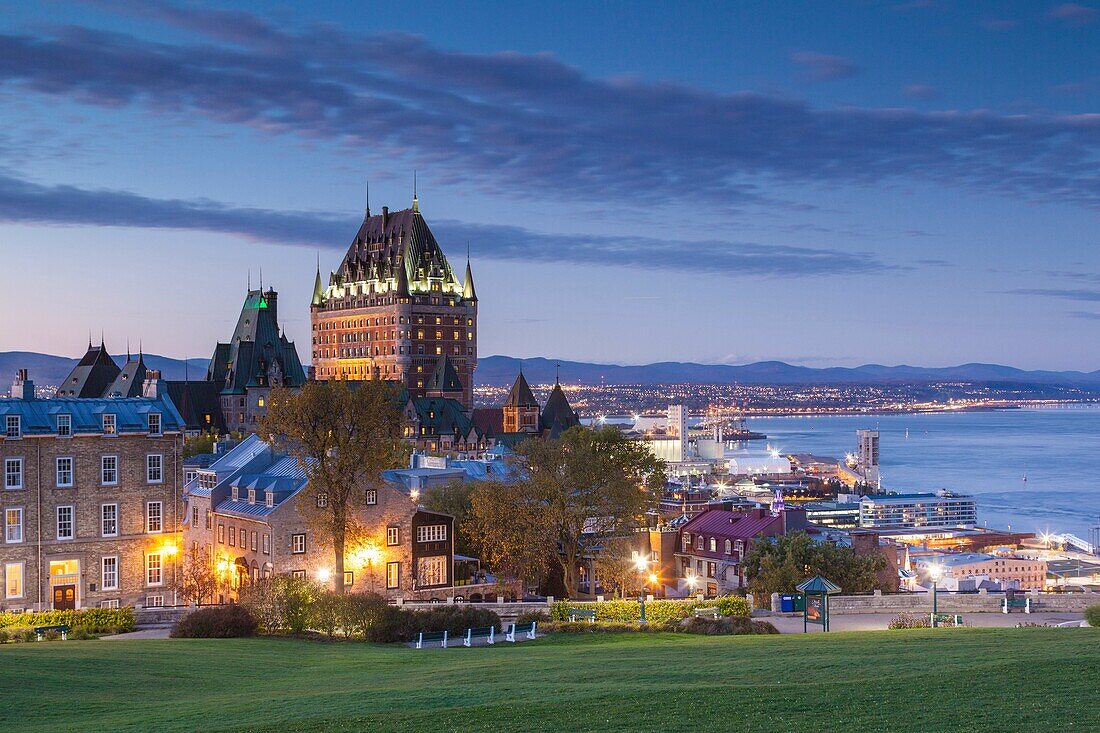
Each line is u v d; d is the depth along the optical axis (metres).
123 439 106.25
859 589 107.25
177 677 53.16
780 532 135.38
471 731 36.31
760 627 79.88
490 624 81.31
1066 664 43.75
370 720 38.47
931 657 48.12
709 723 36.28
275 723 38.78
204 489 127.00
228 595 118.12
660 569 142.12
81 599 103.75
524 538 112.88
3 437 100.56
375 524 117.12
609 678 46.03
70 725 40.53
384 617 77.06
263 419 105.12
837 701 38.62
